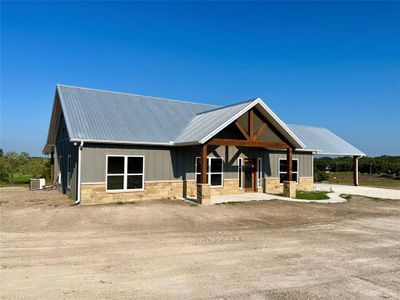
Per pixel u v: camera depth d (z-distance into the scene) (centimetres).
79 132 1429
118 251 733
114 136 1498
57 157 2155
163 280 560
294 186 1795
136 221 1084
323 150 2394
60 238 845
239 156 1928
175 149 1688
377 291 526
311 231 991
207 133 1473
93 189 1441
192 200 1582
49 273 586
